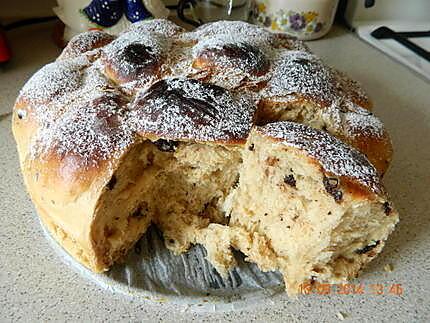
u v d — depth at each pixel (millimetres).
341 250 217
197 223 242
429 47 436
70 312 202
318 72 247
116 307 206
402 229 255
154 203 243
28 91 236
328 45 438
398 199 275
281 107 235
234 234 229
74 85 234
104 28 365
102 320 200
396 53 423
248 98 229
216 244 229
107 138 205
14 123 242
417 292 221
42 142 215
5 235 234
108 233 218
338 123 233
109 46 249
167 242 236
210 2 417
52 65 249
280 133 207
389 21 477
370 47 441
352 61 415
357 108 251
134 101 222
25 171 225
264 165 216
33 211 248
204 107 214
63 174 202
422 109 358
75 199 202
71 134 207
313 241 204
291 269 218
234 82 232
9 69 361
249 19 448
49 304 204
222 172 241
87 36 275
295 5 411
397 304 215
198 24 418
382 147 235
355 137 231
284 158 209
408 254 240
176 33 276
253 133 212
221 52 234
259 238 226
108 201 208
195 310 208
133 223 232
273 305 212
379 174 217
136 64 230
